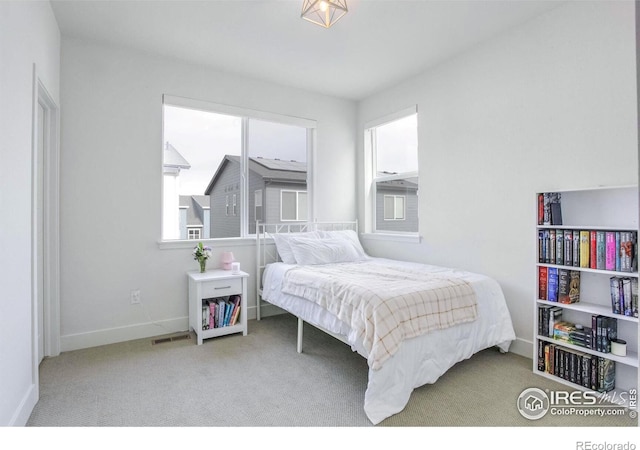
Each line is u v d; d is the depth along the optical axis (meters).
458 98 2.96
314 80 3.53
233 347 2.69
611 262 1.89
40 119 2.38
